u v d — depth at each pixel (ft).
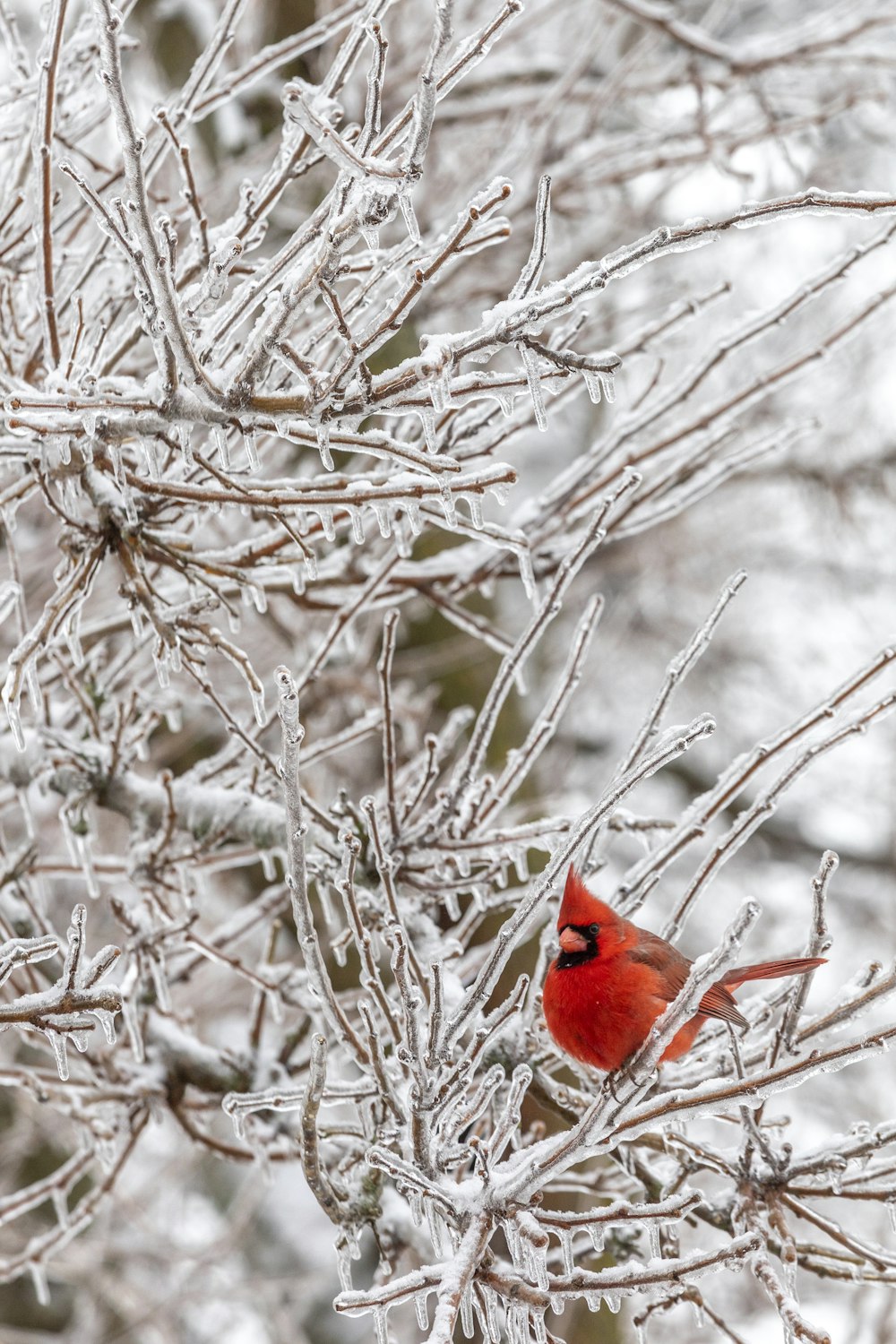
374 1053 13.67
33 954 11.87
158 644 15.49
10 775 19.06
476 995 13.05
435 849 17.25
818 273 17.76
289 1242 42.09
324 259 11.89
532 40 37.22
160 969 18.63
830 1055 12.67
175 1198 41.55
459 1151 13.75
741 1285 39.91
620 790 12.73
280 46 16.72
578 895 15.58
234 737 19.08
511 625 38.14
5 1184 37.58
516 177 28.71
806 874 53.98
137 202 11.48
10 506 15.92
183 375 12.68
